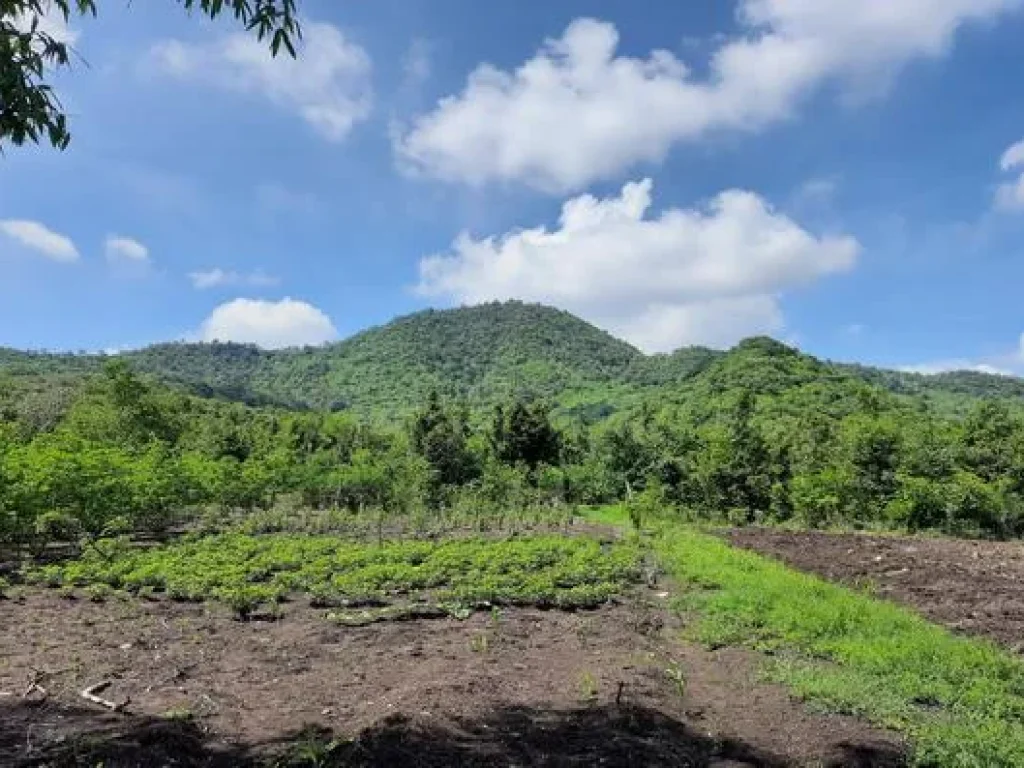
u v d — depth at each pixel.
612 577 15.63
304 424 43.94
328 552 17.14
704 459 38.31
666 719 7.09
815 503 33.97
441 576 14.23
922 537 28.34
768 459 37.69
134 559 14.75
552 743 6.30
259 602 11.74
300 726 6.45
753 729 7.25
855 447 36.78
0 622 10.16
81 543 17.11
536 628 11.10
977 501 32.28
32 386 59.41
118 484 20.50
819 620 11.09
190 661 8.55
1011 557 20.97
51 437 22.92
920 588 15.34
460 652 9.40
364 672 8.32
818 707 7.89
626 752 6.19
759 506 36.12
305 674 8.21
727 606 12.30
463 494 33.50
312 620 10.97
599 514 36.28
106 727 6.11
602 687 8.05
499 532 24.36
